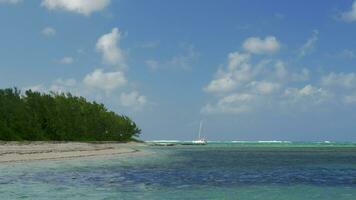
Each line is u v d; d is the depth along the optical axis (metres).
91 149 93.50
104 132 166.75
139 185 32.41
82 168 46.97
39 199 24.38
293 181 37.00
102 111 167.88
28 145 94.88
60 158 62.34
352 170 50.44
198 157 84.94
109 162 58.84
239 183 34.88
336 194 28.42
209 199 25.64
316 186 33.16
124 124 181.62
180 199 25.42
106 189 29.59
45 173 39.78
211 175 42.19
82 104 154.88
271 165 60.16
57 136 132.75
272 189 31.06
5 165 47.88
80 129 145.38
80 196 25.98
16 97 122.75
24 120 118.94
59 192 27.58
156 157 78.75
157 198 25.78
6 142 103.00
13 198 24.59
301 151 141.88
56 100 138.38
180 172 45.22
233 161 70.50
